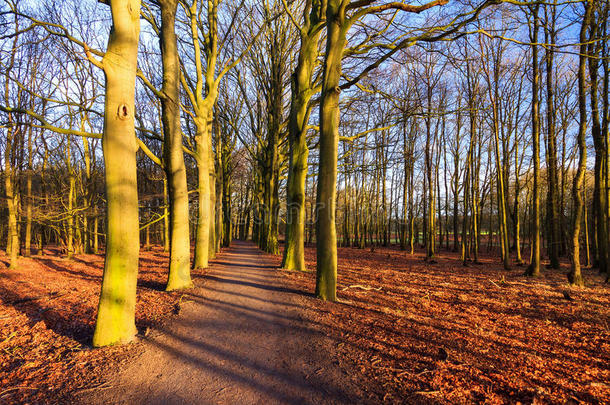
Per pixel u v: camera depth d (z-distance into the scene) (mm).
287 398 3111
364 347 4379
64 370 3740
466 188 17641
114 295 4551
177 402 3053
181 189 8219
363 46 10875
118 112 4551
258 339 4699
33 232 22062
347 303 6883
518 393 3172
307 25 12438
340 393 3188
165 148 7949
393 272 12523
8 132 12797
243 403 3031
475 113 15266
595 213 14867
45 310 6406
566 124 16188
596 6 9727
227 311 6172
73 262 15375
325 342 4566
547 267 14953
